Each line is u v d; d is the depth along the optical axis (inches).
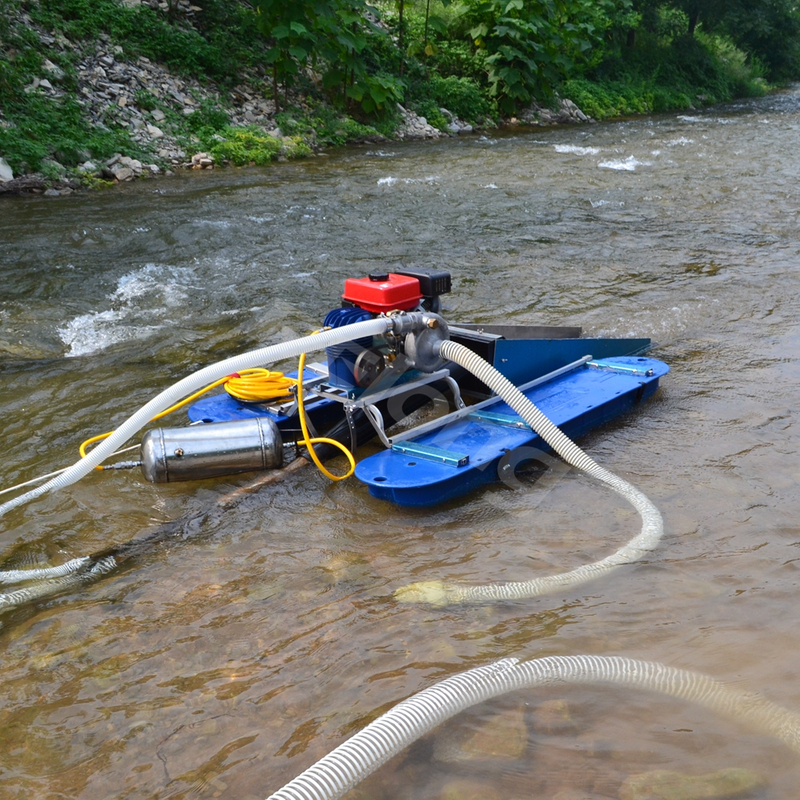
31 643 105.5
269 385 162.4
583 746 83.6
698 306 248.7
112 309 256.1
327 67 759.7
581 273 289.1
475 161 572.4
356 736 82.2
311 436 157.6
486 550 123.3
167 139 565.0
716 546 120.7
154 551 127.5
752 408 173.0
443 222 372.5
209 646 103.3
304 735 87.7
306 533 131.1
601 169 525.7
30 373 203.5
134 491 146.5
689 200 415.8
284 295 268.5
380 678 95.8
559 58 909.2
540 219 376.8
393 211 396.8
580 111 957.2
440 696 88.4
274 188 465.1
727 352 209.3
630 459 151.9
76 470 134.5
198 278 289.7
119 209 405.7
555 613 106.7
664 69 1238.9
